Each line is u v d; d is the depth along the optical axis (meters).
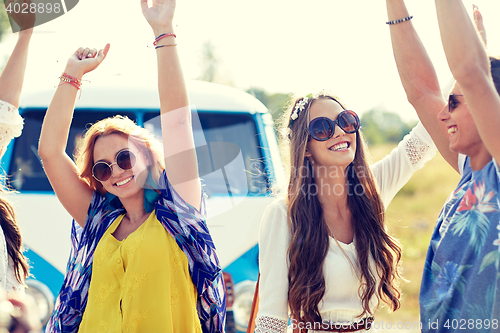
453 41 1.28
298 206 1.75
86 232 1.82
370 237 1.77
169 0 1.83
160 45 1.80
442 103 1.72
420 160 2.00
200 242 1.74
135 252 1.64
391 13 1.76
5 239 1.84
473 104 1.29
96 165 1.74
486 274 1.34
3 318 1.04
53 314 1.78
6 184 2.56
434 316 1.46
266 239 1.77
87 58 1.92
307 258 1.67
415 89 1.76
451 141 1.53
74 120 2.66
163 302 1.59
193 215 1.76
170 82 1.79
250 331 1.81
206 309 1.73
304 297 1.63
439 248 1.47
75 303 1.71
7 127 1.88
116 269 1.66
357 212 1.82
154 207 1.76
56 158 1.86
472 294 1.35
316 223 1.72
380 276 1.76
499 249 1.33
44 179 2.61
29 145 2.69
